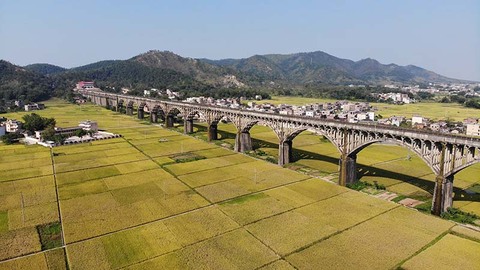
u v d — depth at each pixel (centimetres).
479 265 5784
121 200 8788
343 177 10294
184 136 18700
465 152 7756
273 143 16900
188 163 12662
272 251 6234
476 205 8750
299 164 12762
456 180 10969
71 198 8938
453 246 6450
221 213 7962
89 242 6544
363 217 7806
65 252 6225
